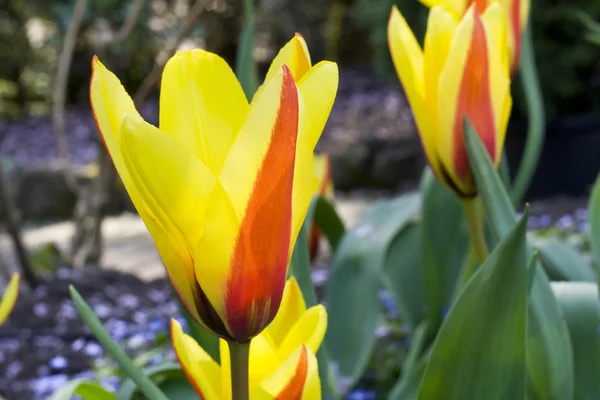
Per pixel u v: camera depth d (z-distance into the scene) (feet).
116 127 1.25
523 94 11.37
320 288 5.22
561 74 11.90
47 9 18.10
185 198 1.20
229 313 1.24
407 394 2.02
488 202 1.57
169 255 1.24
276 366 1.34
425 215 2.49
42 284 5.77
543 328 1.67
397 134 16.56
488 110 1.67
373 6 12.78
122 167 1.25
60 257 6.97
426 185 2.52
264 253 1.23
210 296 1.23
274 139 1.20
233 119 1.25
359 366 2.71
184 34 5.30
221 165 1.25
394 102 18.71
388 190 14.74
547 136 11.90
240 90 1.26
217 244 1.21
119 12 7.02
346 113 18.45
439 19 1.67
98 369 4.06
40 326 5.00
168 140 1.18
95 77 1.25
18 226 5.68
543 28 11.84
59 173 14.10
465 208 1.75
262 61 20.36
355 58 22.59
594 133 11.75
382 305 4.50
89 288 5.65
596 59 12.18
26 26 19.90
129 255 9.80
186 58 1.25
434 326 2.46
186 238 1.22
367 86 20.22
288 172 1.21
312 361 1.29
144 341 4.27
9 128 19.49
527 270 1.48
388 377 3.71
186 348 1.31
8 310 1.51
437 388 1.51
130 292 5.55
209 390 1.32
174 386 1.89
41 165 14.51
